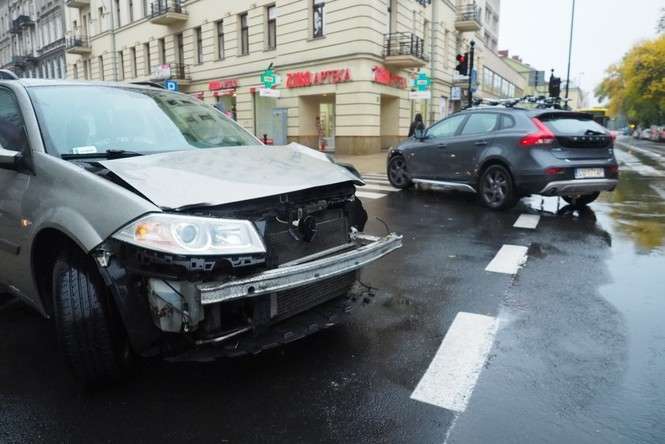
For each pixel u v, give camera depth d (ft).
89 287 9.11
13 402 9.42
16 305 14.55
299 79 79.15
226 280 8.46
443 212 27.81
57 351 11.54
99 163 9.73
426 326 12.65
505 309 13.75
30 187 10.36
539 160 25.72
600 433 8.40
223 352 9.20
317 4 76.13
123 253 8.53
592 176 26.09
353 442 8.24
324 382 10.04
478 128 29.58
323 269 9.52
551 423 8.67
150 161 10.07
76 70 143.84
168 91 14.60
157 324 8.64
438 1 95.14
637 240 21.36
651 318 13.07
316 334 12.18
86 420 8.86
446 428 8.56
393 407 9.19
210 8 93.35
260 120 88.53
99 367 9.32
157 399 9.50
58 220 9.22
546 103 31.45
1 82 12.44
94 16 128.98
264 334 9.80
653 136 184.24
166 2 99.04
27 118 11.03
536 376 10.21
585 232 22.91
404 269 17.46
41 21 165.48
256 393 9.68
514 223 24.89
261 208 9.32
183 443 8.24
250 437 8.39
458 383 9.95
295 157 11.94
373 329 12.49
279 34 81.66
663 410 9.04
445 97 103.55
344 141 75.00
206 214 8.68
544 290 15.23
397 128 83.82
